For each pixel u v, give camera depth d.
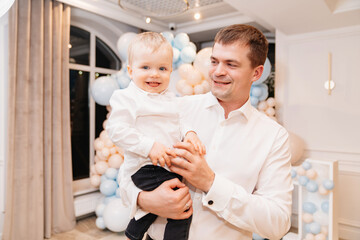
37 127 3.16
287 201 1.15
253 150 1.22
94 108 4.32
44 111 3.28
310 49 3.74
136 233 1.18
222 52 1.11
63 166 3.53
